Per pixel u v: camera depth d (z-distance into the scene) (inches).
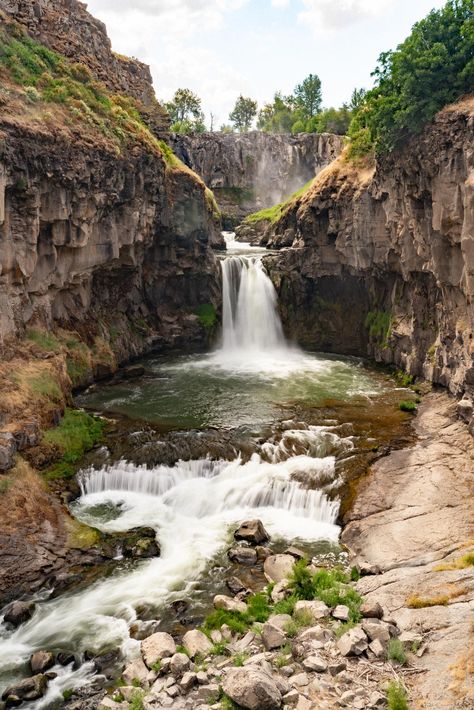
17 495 833.5
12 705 545.6
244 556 773.3
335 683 505.7
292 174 3850.9
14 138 1062.4
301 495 909.2
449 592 618.8
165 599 698.8
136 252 1622.8
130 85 1857.8
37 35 1439.5
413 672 510.9
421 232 1277.1
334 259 1806.1
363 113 1696.6
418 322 1427.2
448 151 1080.2
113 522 869.8
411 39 1242.0
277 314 1905.8
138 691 530.0
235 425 1138.7
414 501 857.5
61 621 663.1
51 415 1048.2
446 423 1104.2
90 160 1282.0
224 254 2213.3
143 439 1066.1
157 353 1758.1
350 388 1403.8
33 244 1131.9
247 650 573.6
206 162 3737.7
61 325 1393.9
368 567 713.0
